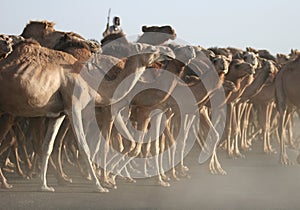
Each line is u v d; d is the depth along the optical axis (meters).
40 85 24.02
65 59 25.06
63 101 24.81
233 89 31.98
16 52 24.45
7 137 27.73
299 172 32.91
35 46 24.81
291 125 46.97
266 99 42.28
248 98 40.19
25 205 21.94
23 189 25.17
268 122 43.16
